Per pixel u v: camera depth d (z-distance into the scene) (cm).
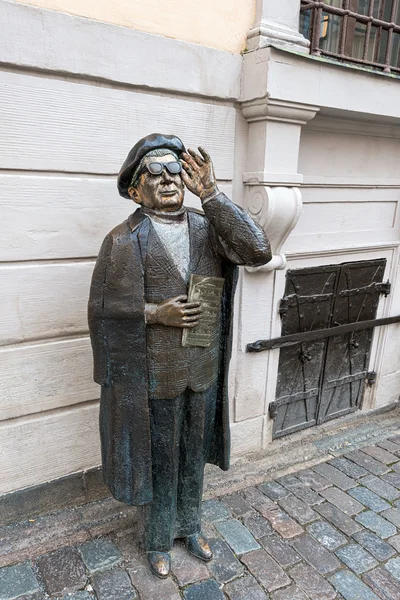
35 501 221
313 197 278
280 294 279
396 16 288
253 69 211
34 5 166
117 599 184
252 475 272
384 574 202
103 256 155
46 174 186
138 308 152
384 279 335
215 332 170
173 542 213
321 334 299
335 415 343
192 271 159
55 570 197
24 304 195
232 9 210
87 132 189
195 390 170
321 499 253
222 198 153
